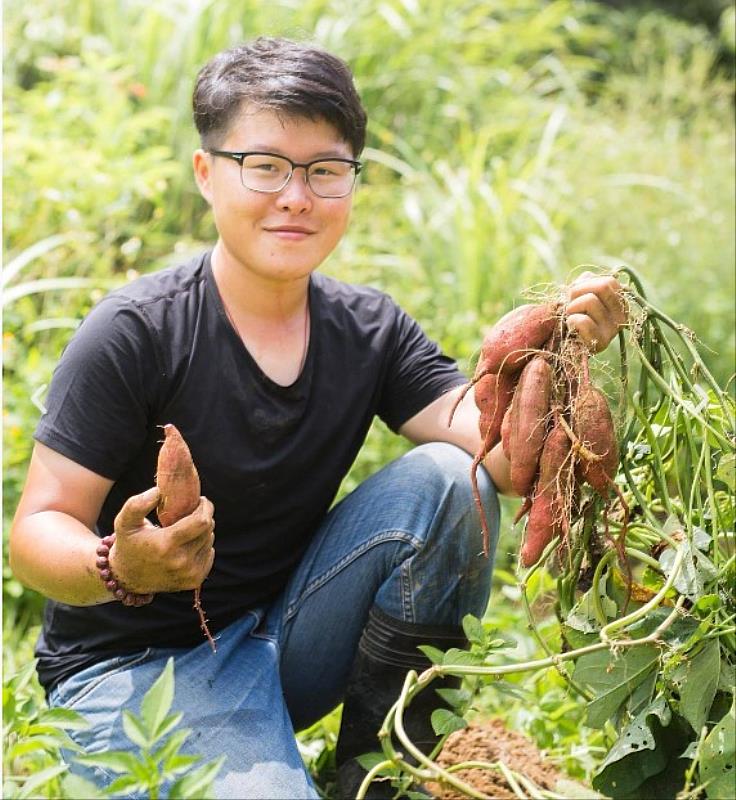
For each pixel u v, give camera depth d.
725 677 1.89
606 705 1.95
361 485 2.30
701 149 5.91
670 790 2.00
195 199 5.00
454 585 2.19
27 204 4.32
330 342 2.26
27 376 3.55
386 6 6.09
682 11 9.32
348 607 2.22
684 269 4.78
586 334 1.90
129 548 1.79
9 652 2.89
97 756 1.63
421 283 4.67
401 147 5.56
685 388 2.08
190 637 2.19
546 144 5.45
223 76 2.11
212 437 2.14
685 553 1.94
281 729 2.06
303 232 2.11
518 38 7.09
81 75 4.94
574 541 1.99
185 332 2.13
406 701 1.97
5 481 3.30
